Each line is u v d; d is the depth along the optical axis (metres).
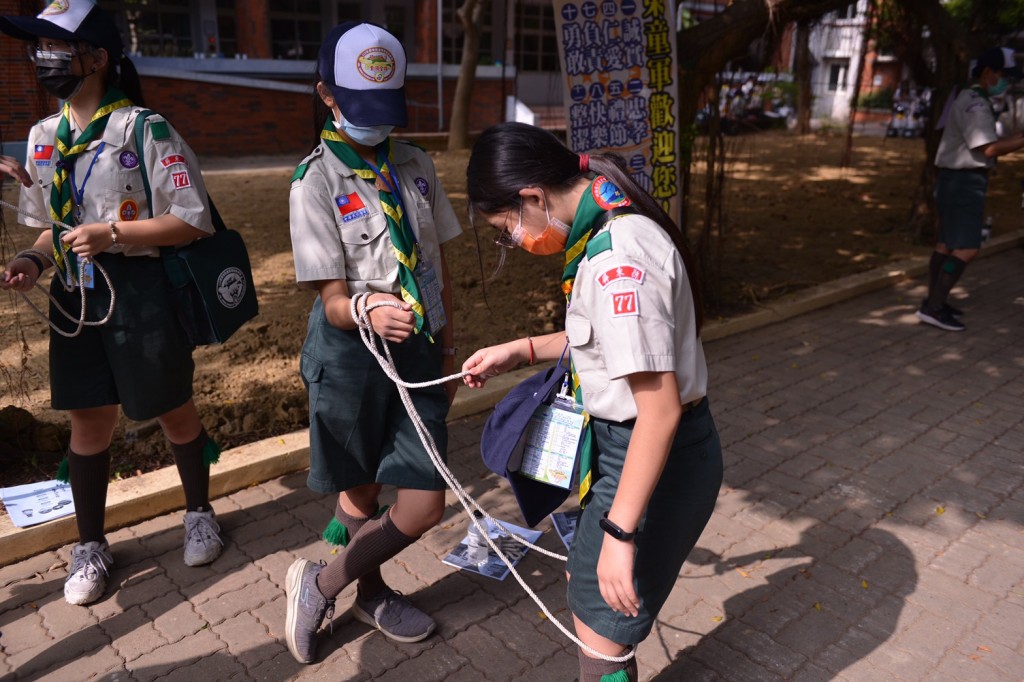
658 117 5.64
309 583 2.76
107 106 2.77
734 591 3.24
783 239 9.30
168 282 2.93
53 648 2.83
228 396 4.71
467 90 16.36
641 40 5.50
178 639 2.90
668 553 2.12
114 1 18.12
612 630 2.10
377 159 2.53
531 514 2.35
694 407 2.10
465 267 7.73
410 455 2.58
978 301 7.25
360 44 2.32
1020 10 8.84
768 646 2.93
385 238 2.50
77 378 2.91
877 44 9.56
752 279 7.58
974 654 2.90
